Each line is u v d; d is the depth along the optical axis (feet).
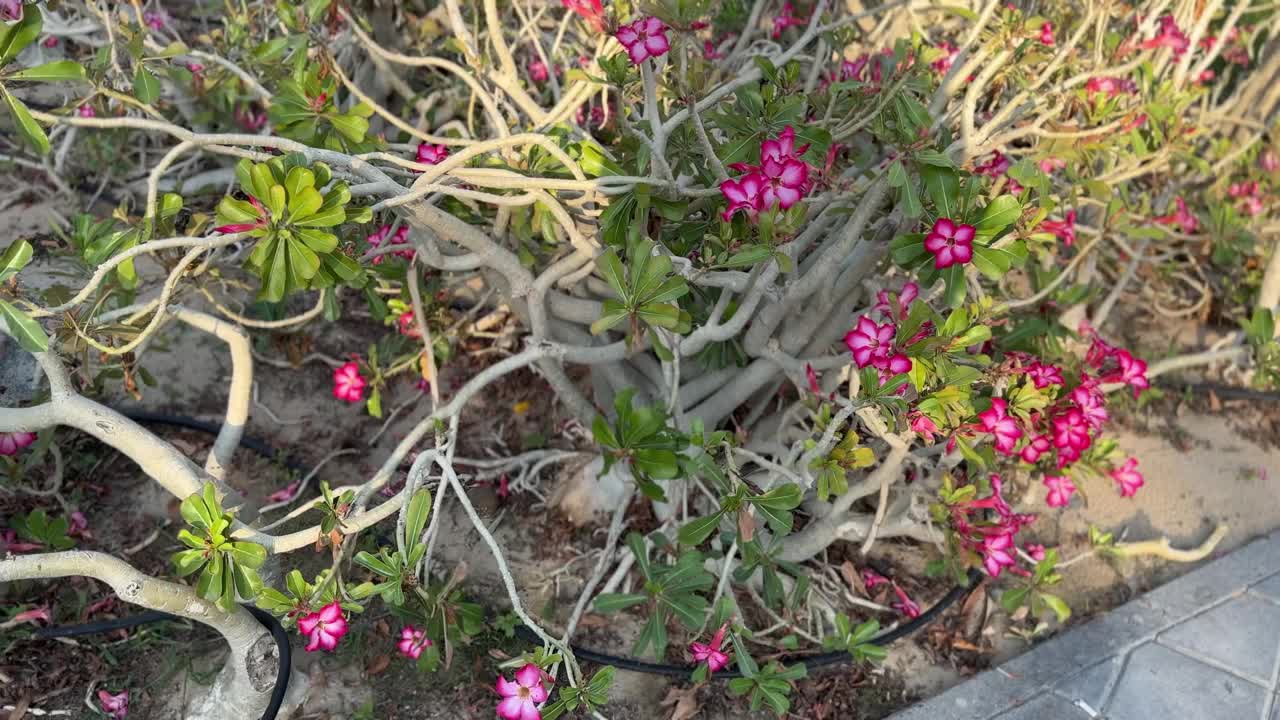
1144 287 6.53
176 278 2.82
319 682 3.67
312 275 2.67
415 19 5.54
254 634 3.20
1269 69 6.33
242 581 2.82
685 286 3.05
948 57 4.47
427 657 3.42
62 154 5.35
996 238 3.21
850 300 3.85
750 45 4.80
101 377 3.60
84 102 3.10
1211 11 4.73
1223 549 4.81
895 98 3.43
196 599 2.94
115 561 2.81
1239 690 4.02
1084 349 5.37
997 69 3.60
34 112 2.59
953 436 3.28
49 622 3.64
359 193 2.91
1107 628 4.29
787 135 2.92
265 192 2.55
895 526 4.08
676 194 3.30
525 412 5.00
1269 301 5.81
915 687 4.02
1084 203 5.20
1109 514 4.95
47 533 3.65
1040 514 4.89
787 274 3.75
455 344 5.12
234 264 4.95
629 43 2.85
